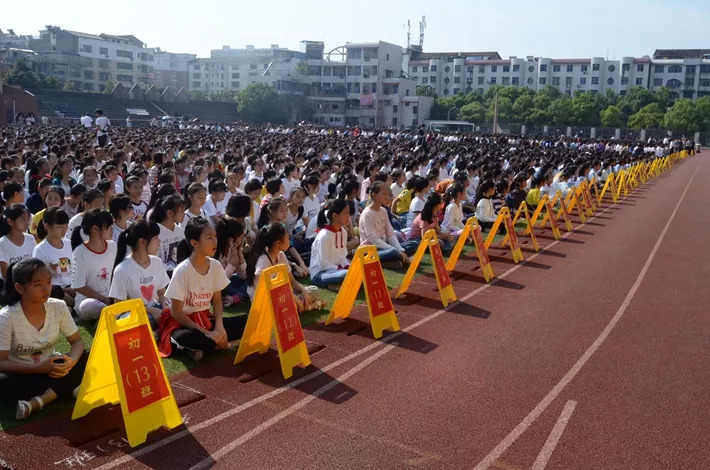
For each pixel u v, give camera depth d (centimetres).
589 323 803
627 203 2259
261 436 492
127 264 657
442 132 6375
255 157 1692
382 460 464
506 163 2452
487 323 788
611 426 526
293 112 8700
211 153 2011
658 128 8031
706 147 8050
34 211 1030
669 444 499
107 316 477
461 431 510
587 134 8244
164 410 494
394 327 741
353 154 2169
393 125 9075
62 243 772
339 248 918
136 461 452
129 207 824
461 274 1034
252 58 10688
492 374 627
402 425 516
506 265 1127
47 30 9681
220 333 639
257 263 732
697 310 877
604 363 665
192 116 7488
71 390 536
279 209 881
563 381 615
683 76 9981
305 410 536
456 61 10731
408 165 1678
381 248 1027
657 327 795
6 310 514
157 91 7488
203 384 579
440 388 590
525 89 8950
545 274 1073
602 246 1362
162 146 2375
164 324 645
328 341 701
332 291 887
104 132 2803
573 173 1952
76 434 484
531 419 534
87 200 857
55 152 1728
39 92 6384
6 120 5319
